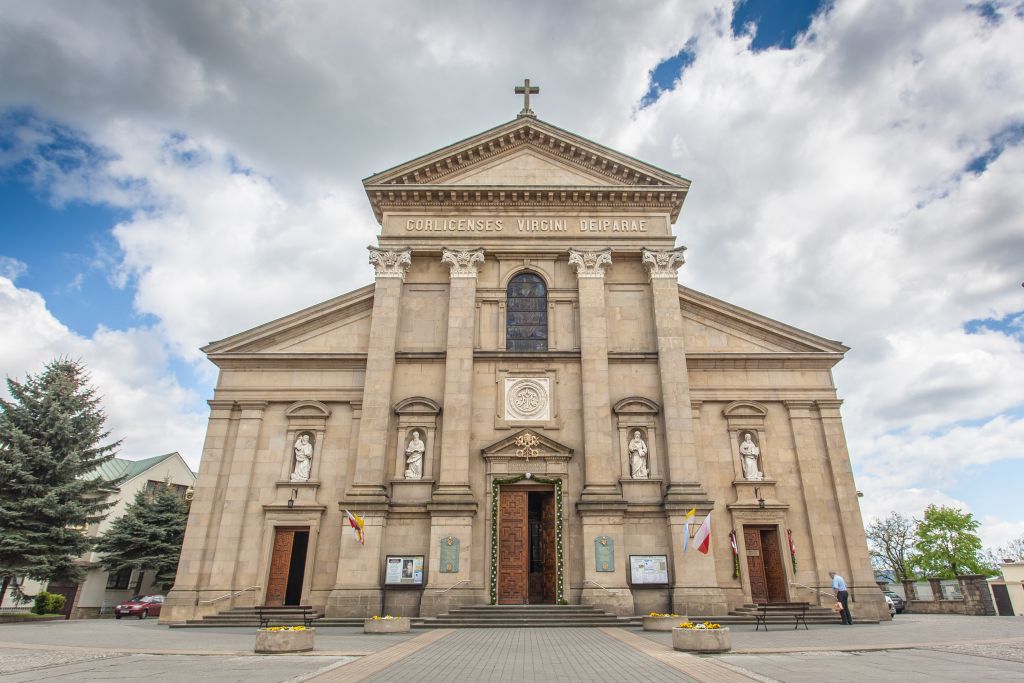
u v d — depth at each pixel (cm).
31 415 3350
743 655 1494
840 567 2755
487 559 2631
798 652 1543
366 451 2750
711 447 2934
